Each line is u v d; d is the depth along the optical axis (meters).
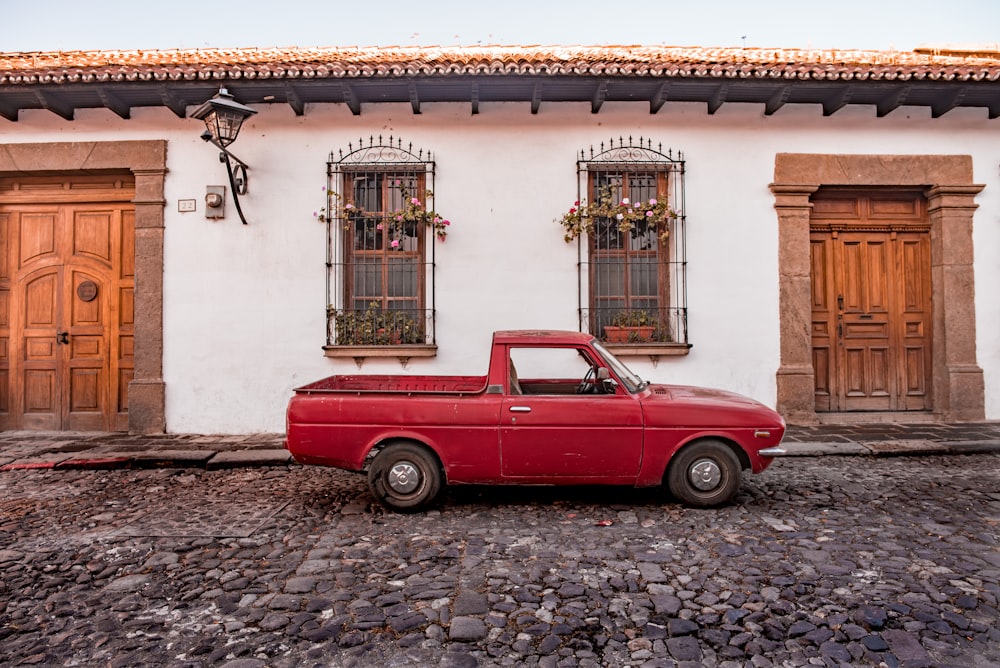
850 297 8.53
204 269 7.90
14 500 5.30
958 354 8.20
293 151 7.98
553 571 3.71
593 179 8.24
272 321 7.90
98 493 5.52
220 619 3.14
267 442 7.30
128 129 7.93
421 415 4.85
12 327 8.21
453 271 8.00
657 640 2.91
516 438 4.81
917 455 6.72
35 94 7.38
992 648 2.81
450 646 2.87
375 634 2.98
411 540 4.25
